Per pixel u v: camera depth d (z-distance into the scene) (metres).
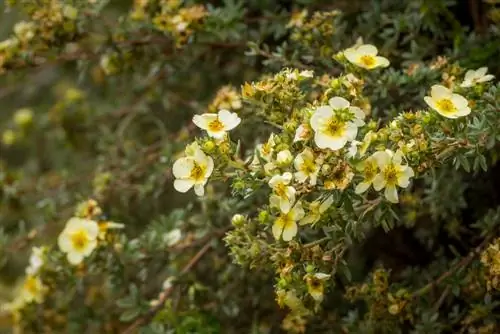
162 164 1.15
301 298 0.95
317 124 0.90
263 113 0.96
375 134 0.90
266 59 1.12
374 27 1.09
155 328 1.05
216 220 1.10
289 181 0.90
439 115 0.92
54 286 1.09
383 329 1.01
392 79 1.01
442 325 1.00
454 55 1.06
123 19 1.11
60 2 1.11
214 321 1.07
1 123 1.47
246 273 1.08
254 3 1.17
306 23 1.06
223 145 0.93
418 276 1.06
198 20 1.07
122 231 1.18
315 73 1.06
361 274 1.12
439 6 1.06
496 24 1.06
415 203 1.05
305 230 1.02
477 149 0.93
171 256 1.08
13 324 1.23
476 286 0.99
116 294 1.13
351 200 0.92
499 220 1.01
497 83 1.01
